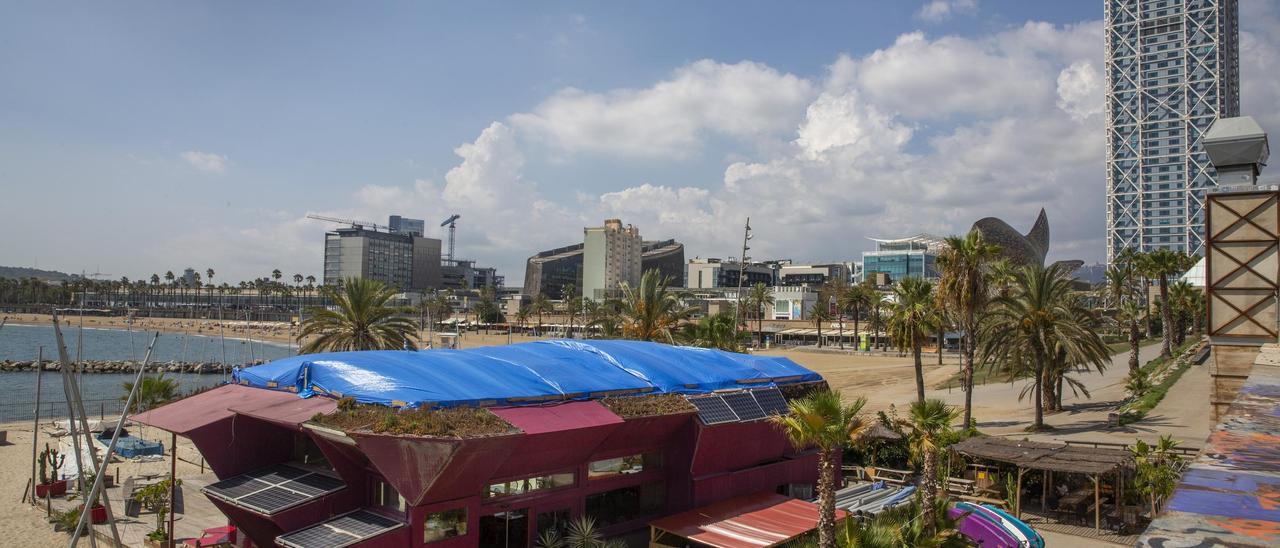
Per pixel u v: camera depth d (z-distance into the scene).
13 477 47.44
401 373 28.19
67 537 35.09
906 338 57.16
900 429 46.31
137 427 65.69
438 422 23.05
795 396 38.00
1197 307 99.25
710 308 153.25
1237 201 18.75
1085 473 33.78
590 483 29.03
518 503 26.56
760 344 161.88
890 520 26.06
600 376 32.38
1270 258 18.34
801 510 30.58
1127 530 33.75
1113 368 94.75
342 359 29.80
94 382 121.38
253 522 28.11
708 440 31.08
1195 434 49.56
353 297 53.56
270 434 30.14
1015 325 55.44
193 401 31.02
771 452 35.09
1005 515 29.67
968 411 50.50
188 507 38.66
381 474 25.23
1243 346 18.50
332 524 24.56
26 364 139.62
